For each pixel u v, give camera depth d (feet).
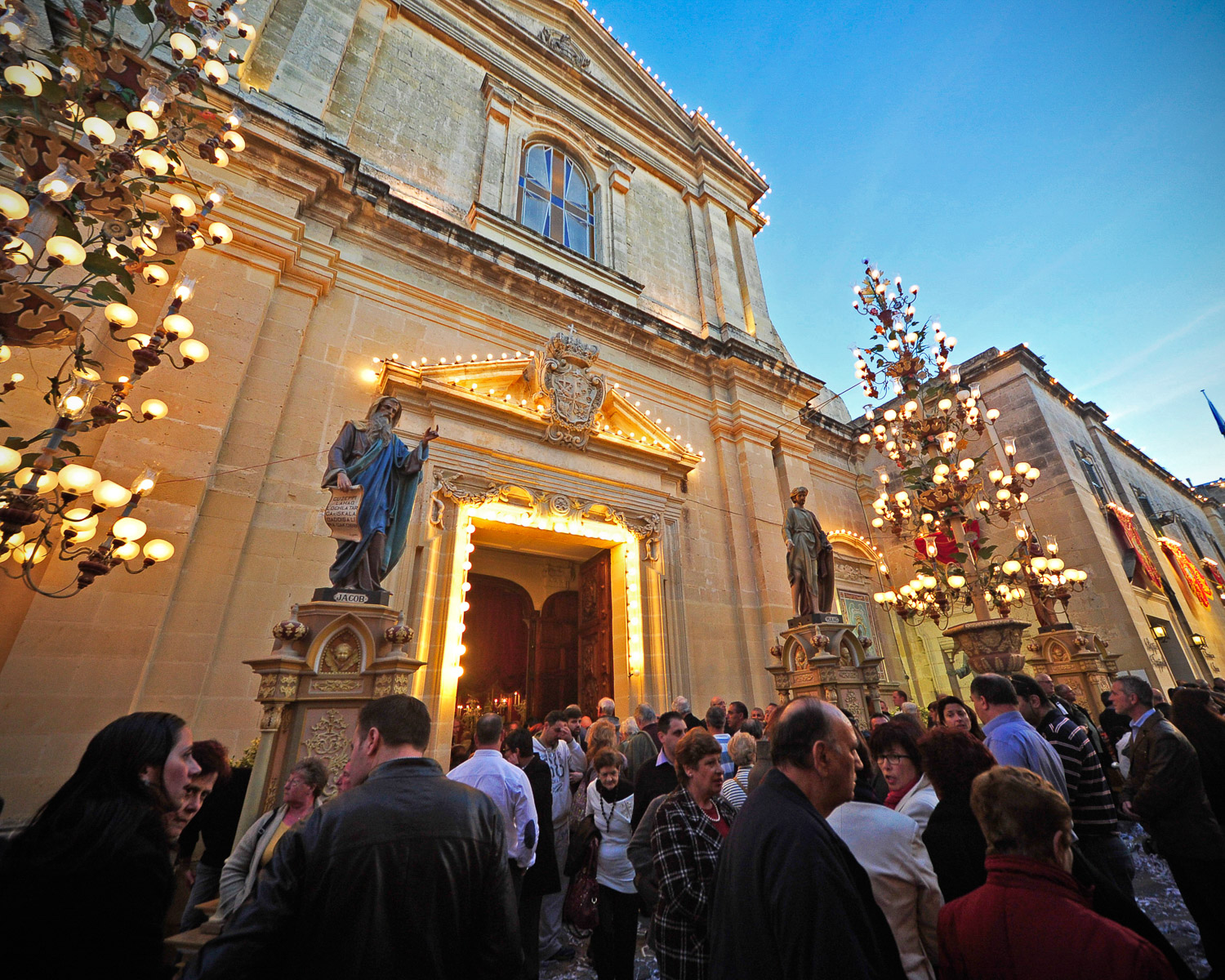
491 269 34.40
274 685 14.44
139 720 6.26
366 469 18.28
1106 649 38.19
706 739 9.79
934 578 30.35
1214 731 12.85
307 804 10.05
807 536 31.96
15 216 11.16
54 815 5.28
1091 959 4.71
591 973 14.34
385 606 16.69
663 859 8.75
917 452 31.48
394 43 38.68
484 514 29.14
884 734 10.45
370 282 30.30
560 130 45.37
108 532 19.19
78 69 13.30
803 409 50.88
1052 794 5.87
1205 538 78.13
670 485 37.58
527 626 38.34
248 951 4.89
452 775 12.64
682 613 34.06
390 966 5.19
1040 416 48.26
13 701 16.42
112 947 4.73
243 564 22.06
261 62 30.22
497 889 6.11
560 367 33.71
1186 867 11.19
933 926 6.47
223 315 23.86
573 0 52.75
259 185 26.78
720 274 49.32
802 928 4.59
